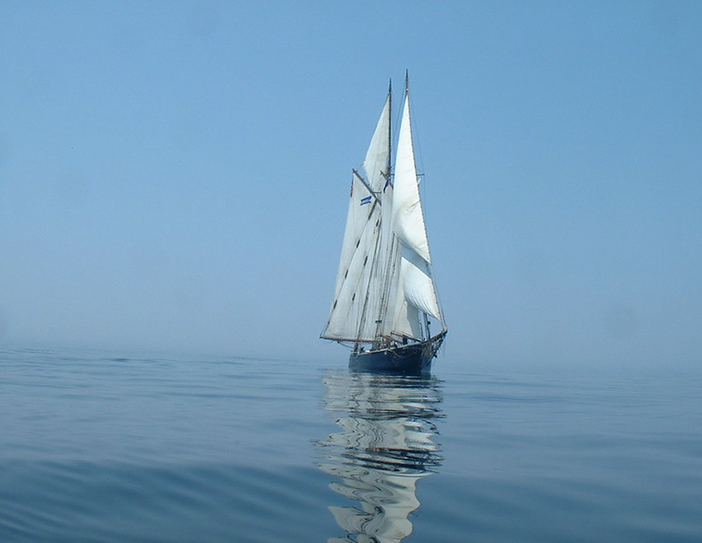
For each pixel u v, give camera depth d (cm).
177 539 1095
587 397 4272
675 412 3350
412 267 6538
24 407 2594
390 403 3288
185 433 2078
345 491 1398
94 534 1108
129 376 4669
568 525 1217
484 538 1136
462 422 2598
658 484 1544
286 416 2595
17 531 1106
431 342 6344
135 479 1445
